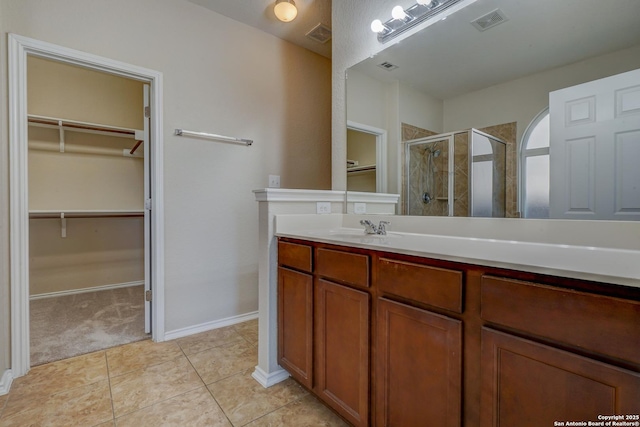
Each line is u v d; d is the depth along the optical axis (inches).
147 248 89.4
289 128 112.8
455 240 54.9
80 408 57.6
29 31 68.3
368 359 47.1
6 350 65.6
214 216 95.9
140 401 59.9
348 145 82.6
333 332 53.3
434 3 62.6
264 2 90.8
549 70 49.3
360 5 78.7
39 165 120.0
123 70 79.8
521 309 31.2
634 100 41.8
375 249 46.1
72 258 127.5
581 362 27.4
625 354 25.2
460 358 36.1
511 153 53.1
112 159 134.9
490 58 56.0
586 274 27.4
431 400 39.0
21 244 67.8
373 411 46.8
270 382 66.2
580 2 46.7
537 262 31.8
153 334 86.6
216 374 70.0
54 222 123.6
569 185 46.8
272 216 67.6
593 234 44.3
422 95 66.1
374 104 76.0
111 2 78.3
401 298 42.7
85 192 129.3
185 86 89.7
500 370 32.8
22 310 68.0
